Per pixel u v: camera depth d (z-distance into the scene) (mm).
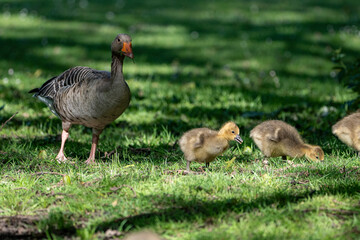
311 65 26766
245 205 8406
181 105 18109
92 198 8891
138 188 9359
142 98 19156
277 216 7898
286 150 11195
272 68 26000
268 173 9969
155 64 26031
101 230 7832
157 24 35312
